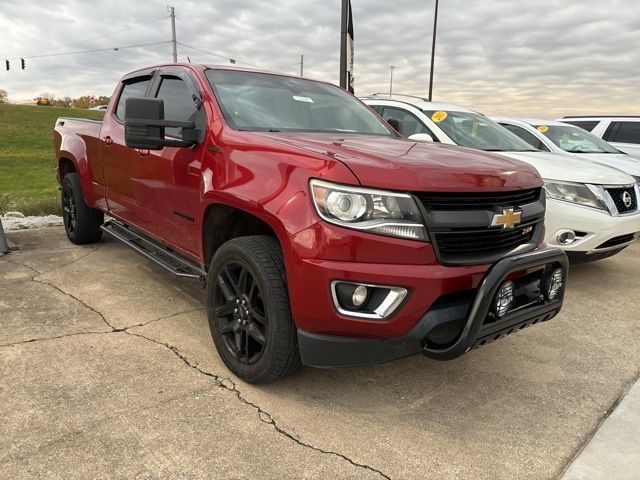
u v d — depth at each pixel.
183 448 2.39
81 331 3.57
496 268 2.48
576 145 7.78
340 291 2.44
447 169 2.58
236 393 2.87
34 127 50.12
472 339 2.48
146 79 4.45
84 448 2.36
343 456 2.40
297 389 2.96
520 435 2.62
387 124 4.32
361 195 2.40
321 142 2.93
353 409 2.79
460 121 6.25
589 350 3.65
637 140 10.16
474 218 2.56
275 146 2.80
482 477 2.31
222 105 3.38
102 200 4.96
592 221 4.71
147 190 3.98
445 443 2.54
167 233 3.83
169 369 3.09
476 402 2.92
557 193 4.81
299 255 2.46
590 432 2.67
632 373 3.32
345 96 4.39
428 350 2.58
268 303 2.67
